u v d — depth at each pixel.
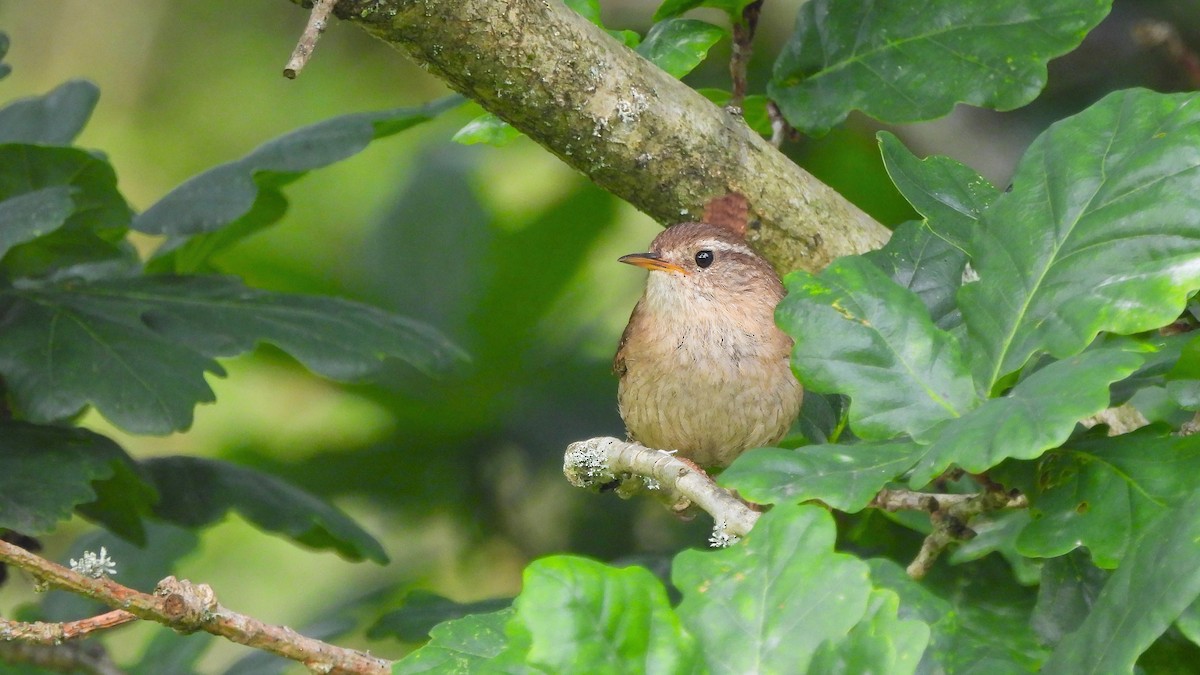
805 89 7.70
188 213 8.19
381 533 12.16
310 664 4.75
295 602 13.88
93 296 7.94
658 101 7.04
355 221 14.06
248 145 14.59
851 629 3.76
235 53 14.70
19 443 7.13
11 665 9.15
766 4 12.22
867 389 4.85
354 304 8.94
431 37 6.46
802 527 3.86
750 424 8.42
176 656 10.40
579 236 12.12
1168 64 11.88
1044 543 4.58
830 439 7.52
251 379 13.69
